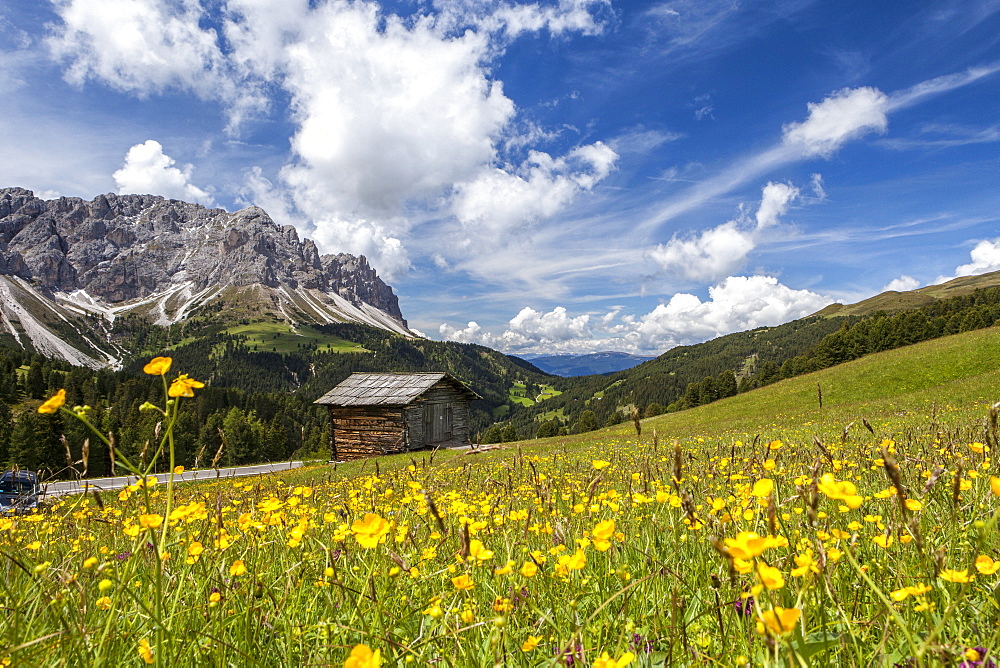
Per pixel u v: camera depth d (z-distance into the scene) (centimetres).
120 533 321
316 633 204
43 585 220
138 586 246
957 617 175
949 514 242
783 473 390
